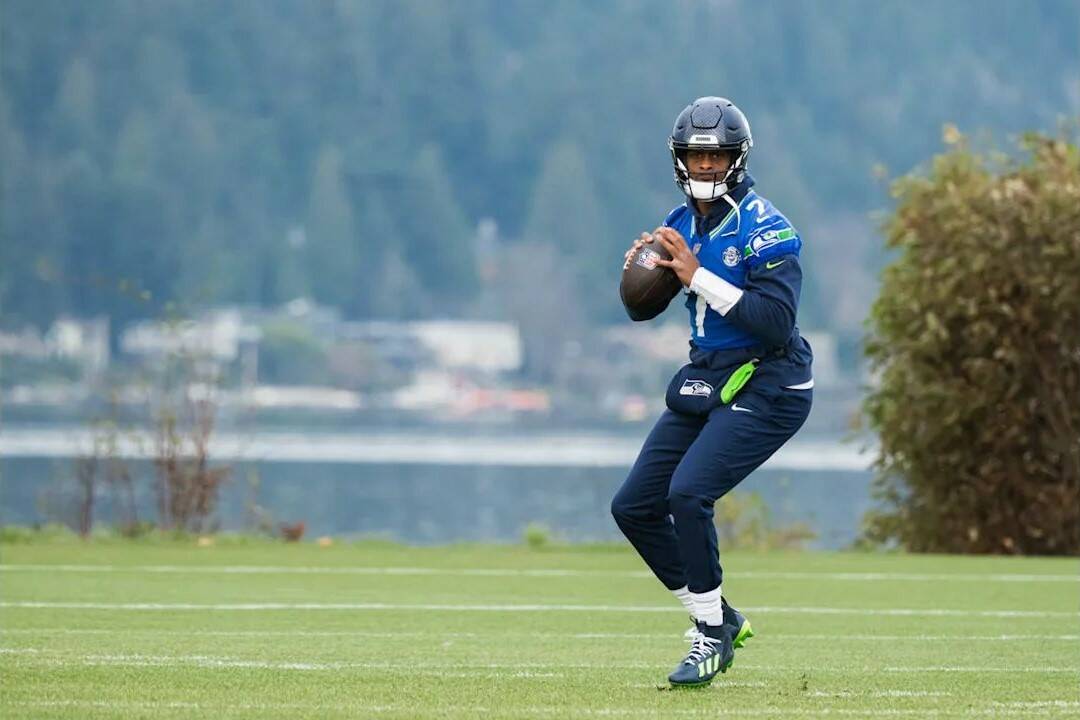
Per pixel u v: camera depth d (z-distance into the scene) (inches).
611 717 903.7
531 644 1269.7
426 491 4606.3
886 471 2652.6
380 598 1620.3
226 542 2336.4
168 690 973.8
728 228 1018.1
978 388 2544.3
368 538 2719.0
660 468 1039.0
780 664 1159.6
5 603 1519.4
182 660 1111.6
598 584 1785.2
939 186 2618.1
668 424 1043.3
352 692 977.5
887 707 949.2
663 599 1638.8
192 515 2518.5
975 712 933.8
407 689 992.2
